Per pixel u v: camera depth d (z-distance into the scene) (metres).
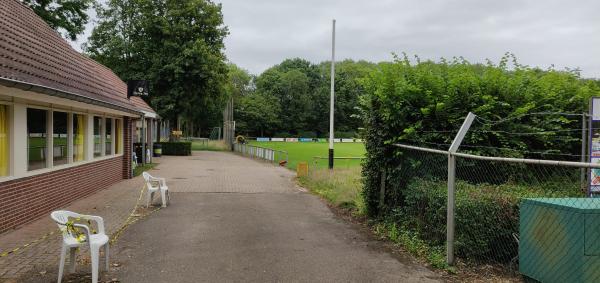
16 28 10.40
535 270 5.29
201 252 6.99
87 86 11.75
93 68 16.69
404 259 6.71
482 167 7.98
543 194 6.79
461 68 8.75
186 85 36.66
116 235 8.01
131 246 7.28
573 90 8.98
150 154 26.75
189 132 79.75
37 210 9.30
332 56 21.61
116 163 16.58
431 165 7.99
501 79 8.31
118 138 17.11
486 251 6.36
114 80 21.67
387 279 5.82
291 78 91.44
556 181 8.19
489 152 8.01
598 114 7.05
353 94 90.81
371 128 9.03
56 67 10.37
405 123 8.27
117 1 37.66
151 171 21.08
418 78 8.28
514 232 6.29
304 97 90.06
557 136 8.48
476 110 7.81
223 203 11.88
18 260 6.28
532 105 7.90
